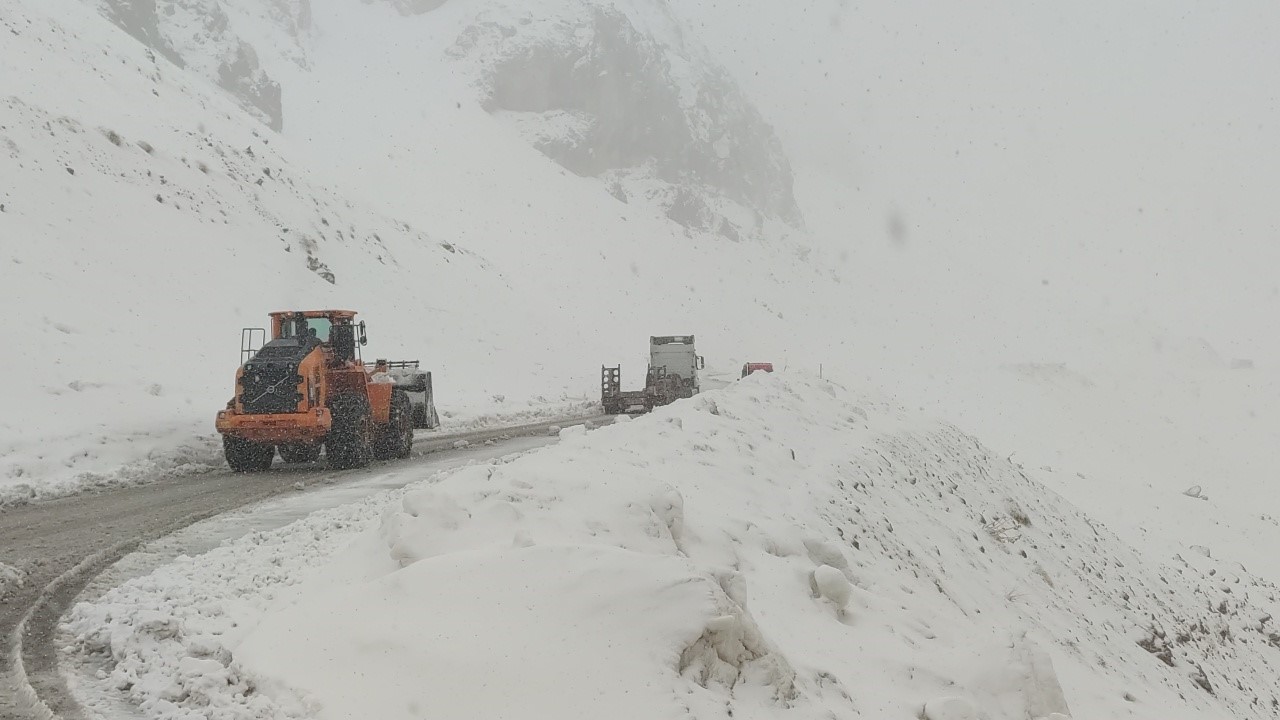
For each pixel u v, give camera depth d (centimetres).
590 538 798
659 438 1319
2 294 2611
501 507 812
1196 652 1959
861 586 1058
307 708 593
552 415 3562
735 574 716
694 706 591
